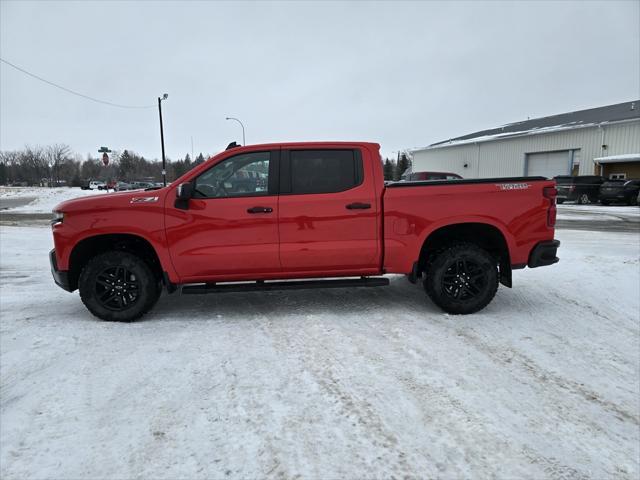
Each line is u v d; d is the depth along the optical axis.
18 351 3.79
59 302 5.39
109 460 2.38
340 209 4.56
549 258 4.75
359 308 4.98
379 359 3.60
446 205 4.61
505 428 2.67
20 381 3.27
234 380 3.25
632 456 2.44
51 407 2.91
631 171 24.92
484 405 2.92
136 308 4.53
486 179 4.72
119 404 2.94
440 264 4.64
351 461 2.36
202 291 4.57
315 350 3.78
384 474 2.26
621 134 25.39
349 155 4.66
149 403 2.95
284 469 2.30
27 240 10.98
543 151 30.34
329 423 2.71
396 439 2.55
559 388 3.17
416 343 3.93
